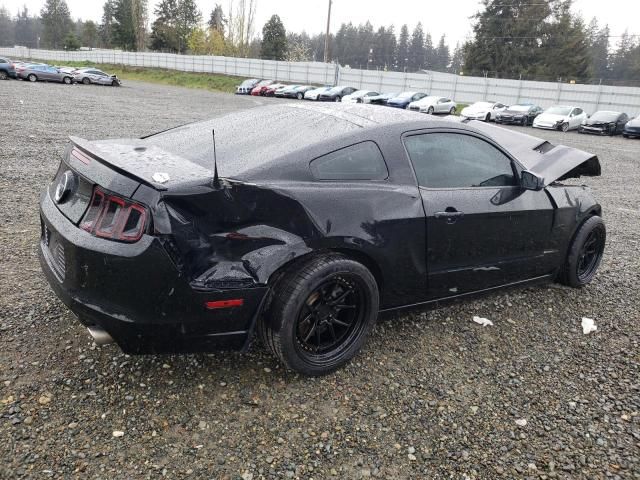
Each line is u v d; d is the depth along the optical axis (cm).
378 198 293
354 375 298
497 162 369
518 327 379
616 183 1094
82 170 262
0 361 278
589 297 445
